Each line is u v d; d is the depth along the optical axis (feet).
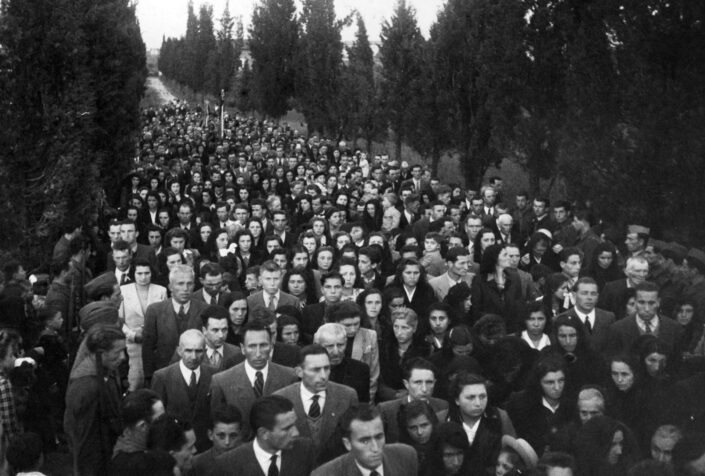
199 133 156.15
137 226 57.62
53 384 29.99
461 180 106.32
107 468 22.34
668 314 33.71
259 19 167.63
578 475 19.58
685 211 46.73
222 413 20.21
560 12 67.87
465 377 21.30
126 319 33.42
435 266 41.93
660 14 46.44
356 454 18.12
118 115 69.36
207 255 48.49
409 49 104.42
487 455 20.67
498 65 71.46
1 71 45.85
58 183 46.60
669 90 46.26
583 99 52.03
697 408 22.15
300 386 22.82
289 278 36.68
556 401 23.39
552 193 84.69
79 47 47.52
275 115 169.27
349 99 125.08
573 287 34.09
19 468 20.44
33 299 36.22
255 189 82.02
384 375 29.58
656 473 17.63
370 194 65.82
